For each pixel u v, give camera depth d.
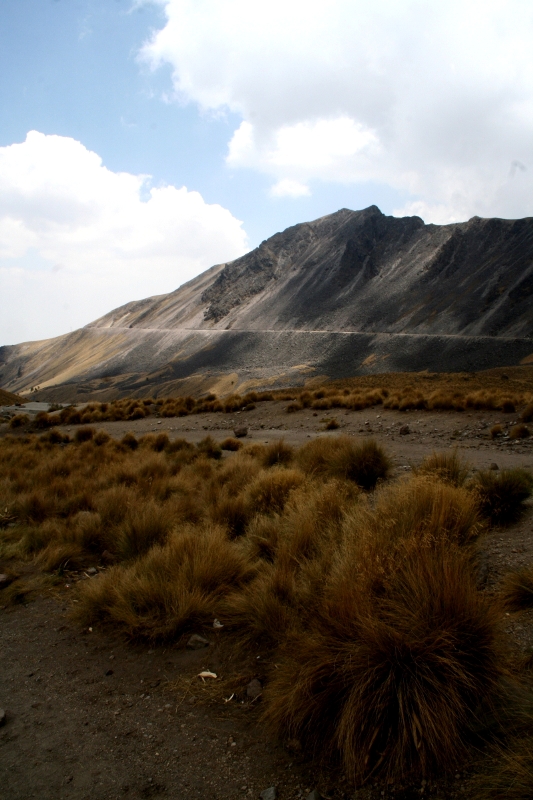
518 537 5.37
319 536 5.20
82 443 15.87
